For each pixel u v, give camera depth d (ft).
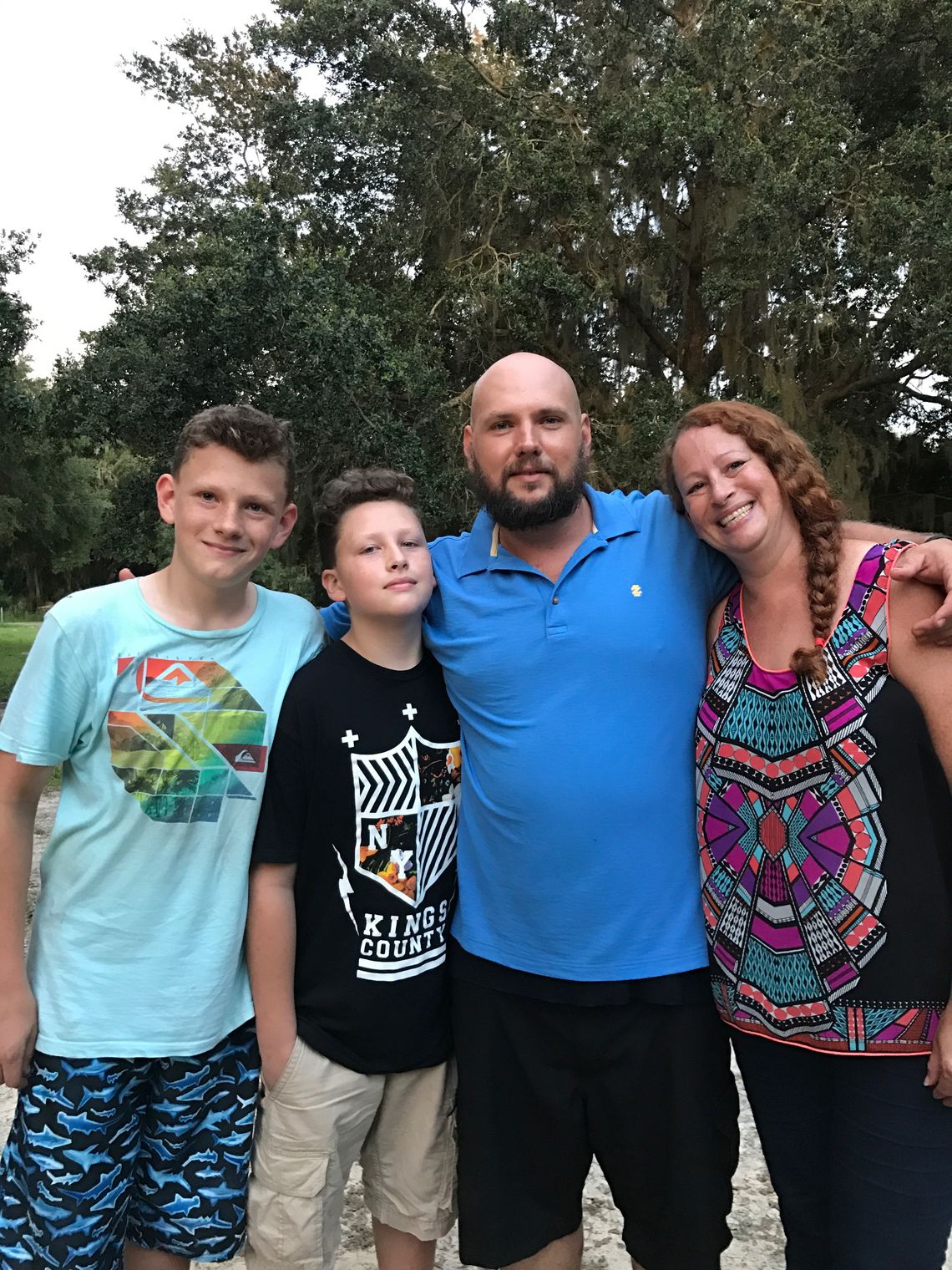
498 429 6.44
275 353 37.96
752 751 5.62
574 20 49.96
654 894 6.00
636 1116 6.08
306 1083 5.99
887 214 41.04
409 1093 6.42
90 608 5.83
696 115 41.37
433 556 7.15
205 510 5.80
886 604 5.35
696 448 5.85
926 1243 5.18
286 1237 5.98
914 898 5.20
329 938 6.15
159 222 55.42
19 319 46.39
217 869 5.99
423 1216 6.42
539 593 6.35
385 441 39.63
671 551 6.52
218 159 56.03
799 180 41.68
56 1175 5.70
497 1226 6.28
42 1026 5.79
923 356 46.80
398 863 6.23
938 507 60.85
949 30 46.93
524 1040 6.21
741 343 47.09
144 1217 6.18
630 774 5.97
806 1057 5.64
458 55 48.83
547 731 6.05
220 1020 6.01
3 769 5.77
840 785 5.29
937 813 5.29
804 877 5.38
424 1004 6.31
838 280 43.52
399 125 46.62
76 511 85.76
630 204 46.19
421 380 42.34
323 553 6.68
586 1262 7.53
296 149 48.80
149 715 5.86
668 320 55.57
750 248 42.34
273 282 36.40
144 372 38.42
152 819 5.82
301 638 6.54
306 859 6.20
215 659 6.03
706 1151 6.00
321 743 6.16
